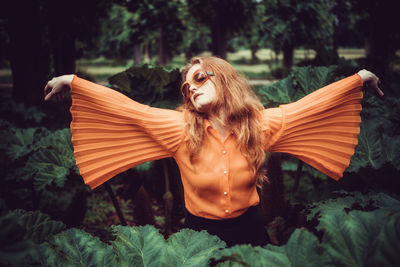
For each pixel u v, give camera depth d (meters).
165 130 1.59
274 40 15.05
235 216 1.60
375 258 1.01
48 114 5.45
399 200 1.74
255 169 1.58
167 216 2.58
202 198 1.60
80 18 9.56
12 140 2.79
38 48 6.21
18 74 6.07
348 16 12.45
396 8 6.86
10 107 5.20
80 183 3.02
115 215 3.60
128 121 1.62
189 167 1.56
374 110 2.55
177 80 2.97
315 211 1.77
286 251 1.12
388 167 1.88
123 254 1.32
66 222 2.61
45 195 2.88
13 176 2.51
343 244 1.08
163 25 12.81
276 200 2.30
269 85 2.92
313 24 14.61
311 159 1.72
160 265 1.29
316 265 1.05
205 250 1.31
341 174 1.75
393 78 5.07
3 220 0.87
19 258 0.84
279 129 1.64
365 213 1.14
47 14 8.73
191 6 11.81
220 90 1.54
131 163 1.67
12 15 5.97
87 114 1.62
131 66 2.89
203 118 1.57
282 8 14.48
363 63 4.69
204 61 1.62
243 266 1.18
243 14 12.20
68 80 1.59
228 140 1.56
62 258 1.27
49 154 2.39
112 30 17.55
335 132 1.71
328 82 2.80
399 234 1.02
